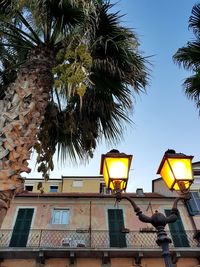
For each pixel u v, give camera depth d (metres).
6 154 3.05
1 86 5.46
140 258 11.98
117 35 5.09
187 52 8.04
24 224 13.00
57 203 14.09
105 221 13.33
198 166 15.23
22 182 3.05
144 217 3.19
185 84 8.13
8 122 3.34
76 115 5.81
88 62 4.12
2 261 11.65
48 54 4.47
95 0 4.66
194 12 8.12
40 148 5.16
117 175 3.46
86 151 5.80
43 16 4.41
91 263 11.91
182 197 3.38
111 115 5.74
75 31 4.48
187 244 12.55
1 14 4.60
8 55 5.50
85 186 18.11
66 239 12.32
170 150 3.75
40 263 11.65
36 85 3.89
